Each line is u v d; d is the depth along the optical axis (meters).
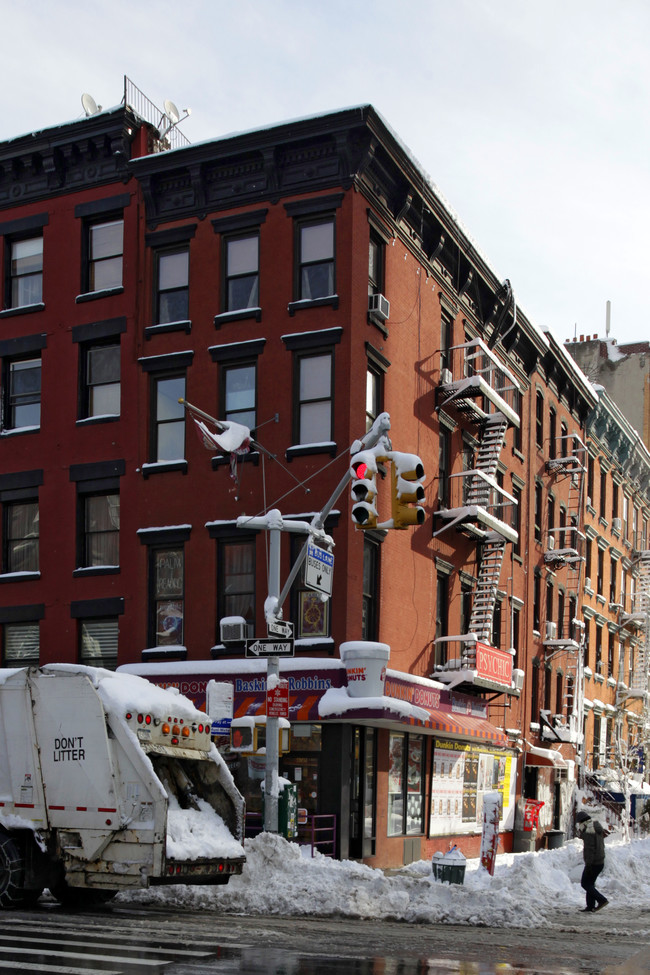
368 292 26.03
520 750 36.47
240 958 10.47
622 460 52.38
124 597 26.80
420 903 15.37
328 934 12.88
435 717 26.22
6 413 29.30
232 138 26.20
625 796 39.84
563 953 12.33
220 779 15.20
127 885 13.48
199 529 26.09
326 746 23.59
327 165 25.72
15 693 14.32
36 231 29.41
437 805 28.81
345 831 23.30
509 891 17.48
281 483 25.20
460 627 31.03
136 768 13.66
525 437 38.31
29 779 14.10
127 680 14.67
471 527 30.14
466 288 31.95
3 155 29.38
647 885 21.56
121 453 27.38
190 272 27.17
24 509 28.91
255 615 25.23
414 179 27.33
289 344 25.48
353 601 24.41
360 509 15.70
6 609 28.36
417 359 28.67
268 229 26.27
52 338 28.70
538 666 39.47
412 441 28.08
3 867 13.95
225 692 20.23
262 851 16.41
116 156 28.09
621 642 52.97
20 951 10.37
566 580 43.38
